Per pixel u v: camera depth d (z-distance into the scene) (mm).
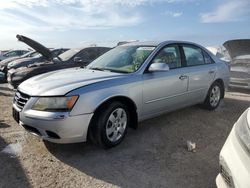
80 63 7719
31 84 3762
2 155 3594
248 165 1982
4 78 10359
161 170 3275
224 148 2369
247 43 7852
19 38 8625
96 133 3609
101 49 9469
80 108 3359
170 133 4484
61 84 3555
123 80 3869
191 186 2953
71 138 3365
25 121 3504
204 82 5395
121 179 3066
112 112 3711
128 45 5043
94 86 3541
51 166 3336
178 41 5070
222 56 8398
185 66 4992
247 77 7602
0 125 4785
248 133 2172
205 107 5734
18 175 3113
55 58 8656
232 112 5773
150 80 4203
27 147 3857
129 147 3906
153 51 4492
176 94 4730
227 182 2223
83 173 3186
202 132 4574
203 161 3525
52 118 3264
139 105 4090
